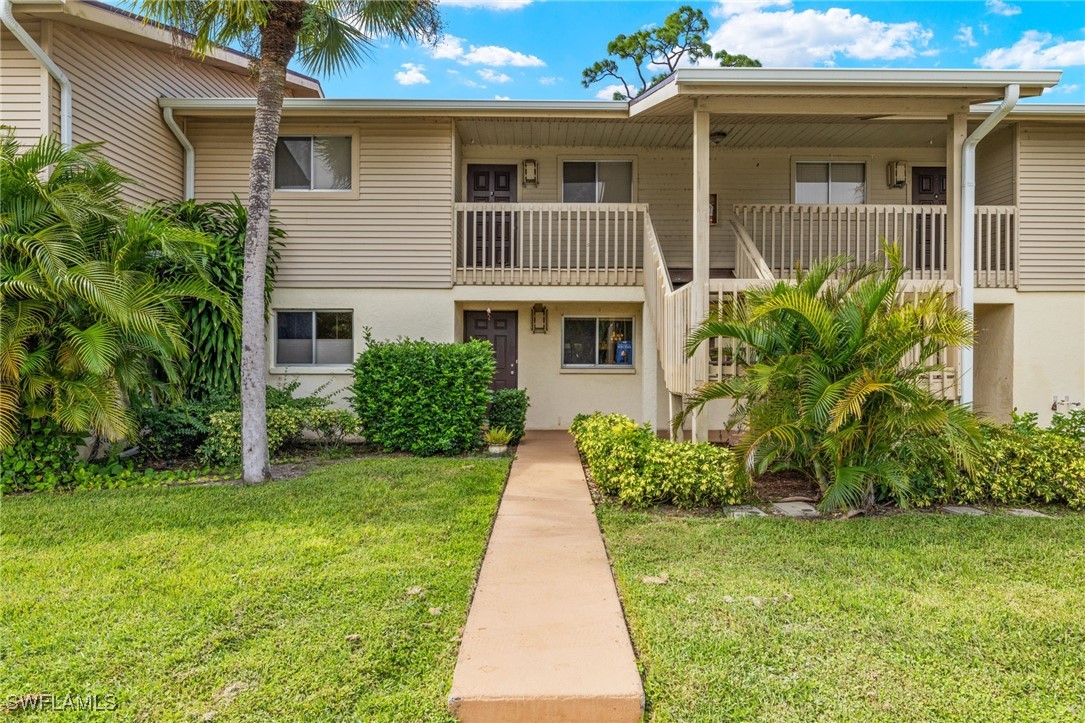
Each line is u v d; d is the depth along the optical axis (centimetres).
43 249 554
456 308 948
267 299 882
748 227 1002
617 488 569
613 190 1023
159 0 606
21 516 496
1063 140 880
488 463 714
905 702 251
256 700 252
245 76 1080
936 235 953
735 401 568
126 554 410
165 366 683
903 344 501
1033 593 352
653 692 260
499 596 349
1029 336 887
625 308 1025
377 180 910
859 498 532
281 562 396
